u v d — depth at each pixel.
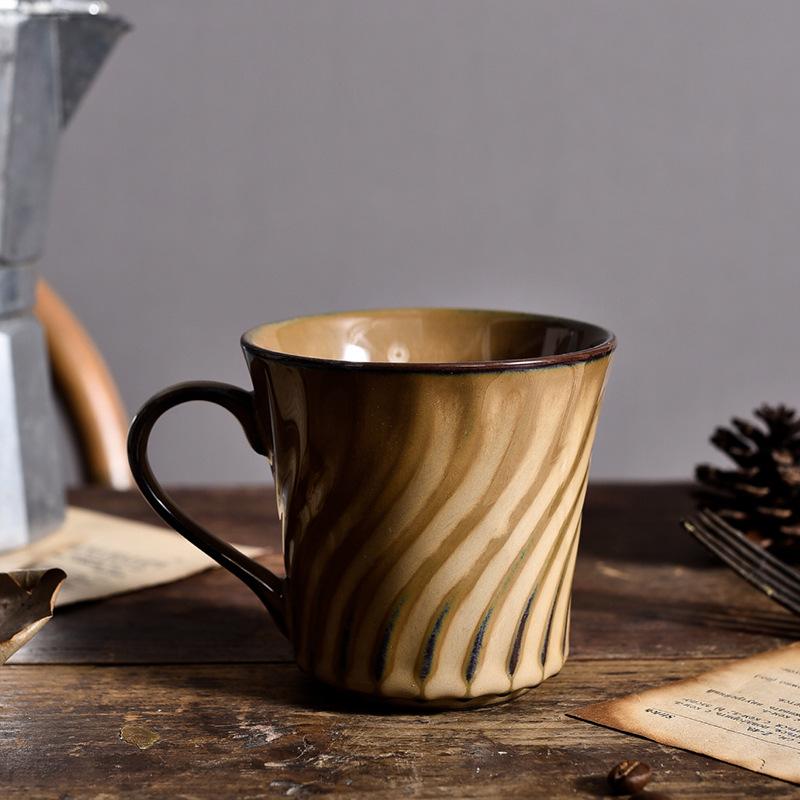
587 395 0.67
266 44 1.71
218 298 1.79
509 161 1.75
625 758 0.67
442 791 0.65
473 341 0.74
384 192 1.76
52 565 0.82
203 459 1.85
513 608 0.68
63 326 1.21
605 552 0.84
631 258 1.79
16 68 0.83
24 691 0.71
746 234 1.79
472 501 0.67
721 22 1.72
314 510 0.68
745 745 0.67
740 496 0.82
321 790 0.65
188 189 1.75
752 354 1.83
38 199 0.86
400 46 1.71
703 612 0.77
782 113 1.75
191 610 0.77
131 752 0.67
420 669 0.68
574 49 1.72
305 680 0.72
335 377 0.66
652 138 1.75
